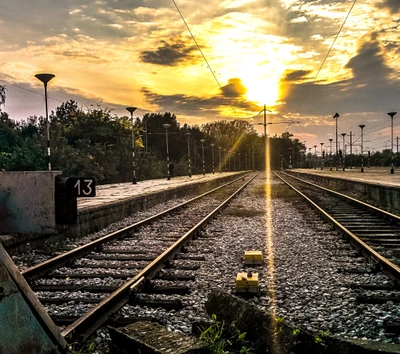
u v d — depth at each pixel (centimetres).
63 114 5972
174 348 354
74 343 419
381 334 461
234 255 875
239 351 386
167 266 777
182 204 1875
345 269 732
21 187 614
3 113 3678
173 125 9194
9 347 287
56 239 1019
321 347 357
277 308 546
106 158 3759
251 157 16712
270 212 1650
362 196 2303
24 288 304
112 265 789
